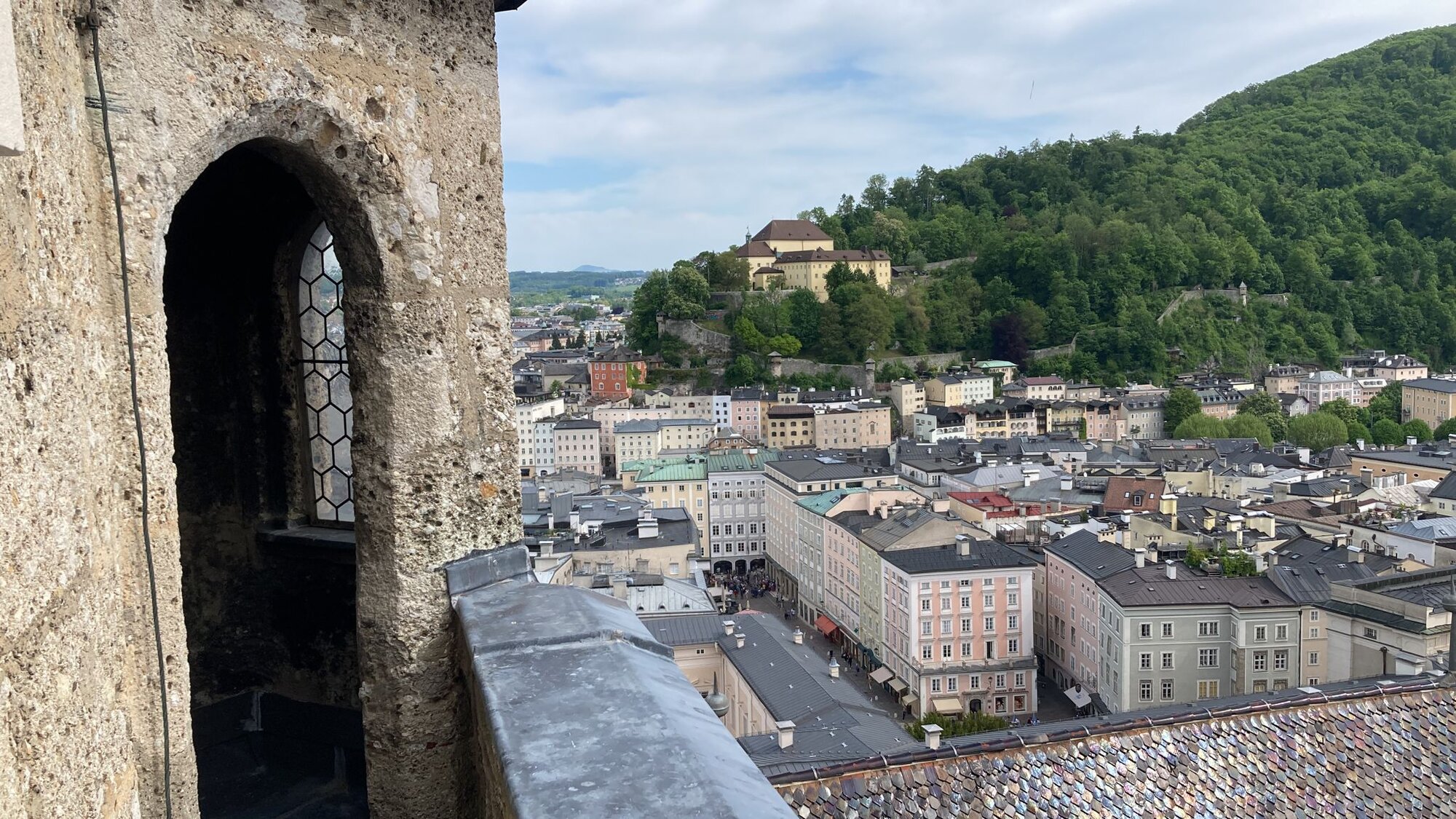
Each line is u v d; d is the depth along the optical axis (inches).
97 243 197.6
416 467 281.4
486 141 302.7
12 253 149.0
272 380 358.0
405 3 275.0
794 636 2274.9
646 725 179.3
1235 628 2193.7
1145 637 2251.5
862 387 6884.8
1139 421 6412.4
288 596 362.6
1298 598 2177.7
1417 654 1422.2
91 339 187.9
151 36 212.1
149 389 207.9
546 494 4089.6
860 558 3149.6
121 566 198.4
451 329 290.0
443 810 287.6
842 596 3356.3
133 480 202.5
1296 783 678.5
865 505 3516.2
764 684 1977.1
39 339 156.7
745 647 2187.5
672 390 6722.4
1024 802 642.2
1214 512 3006.9
